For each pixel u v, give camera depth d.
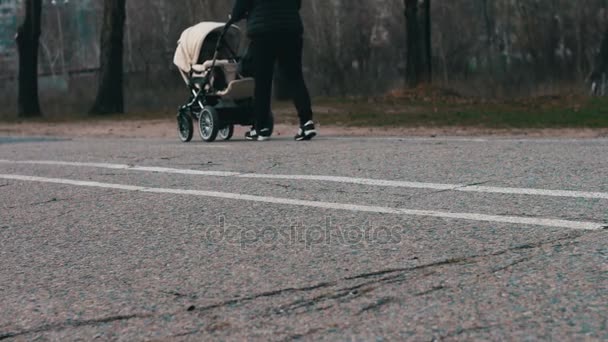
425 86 38.22
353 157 12.88
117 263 6.81
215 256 6.82
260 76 17.89
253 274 6.19
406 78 40.06
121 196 10.09
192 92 19.38
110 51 40.41
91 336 5.11
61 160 14.70
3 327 5.38
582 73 47.78
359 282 5.82
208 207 9.00
